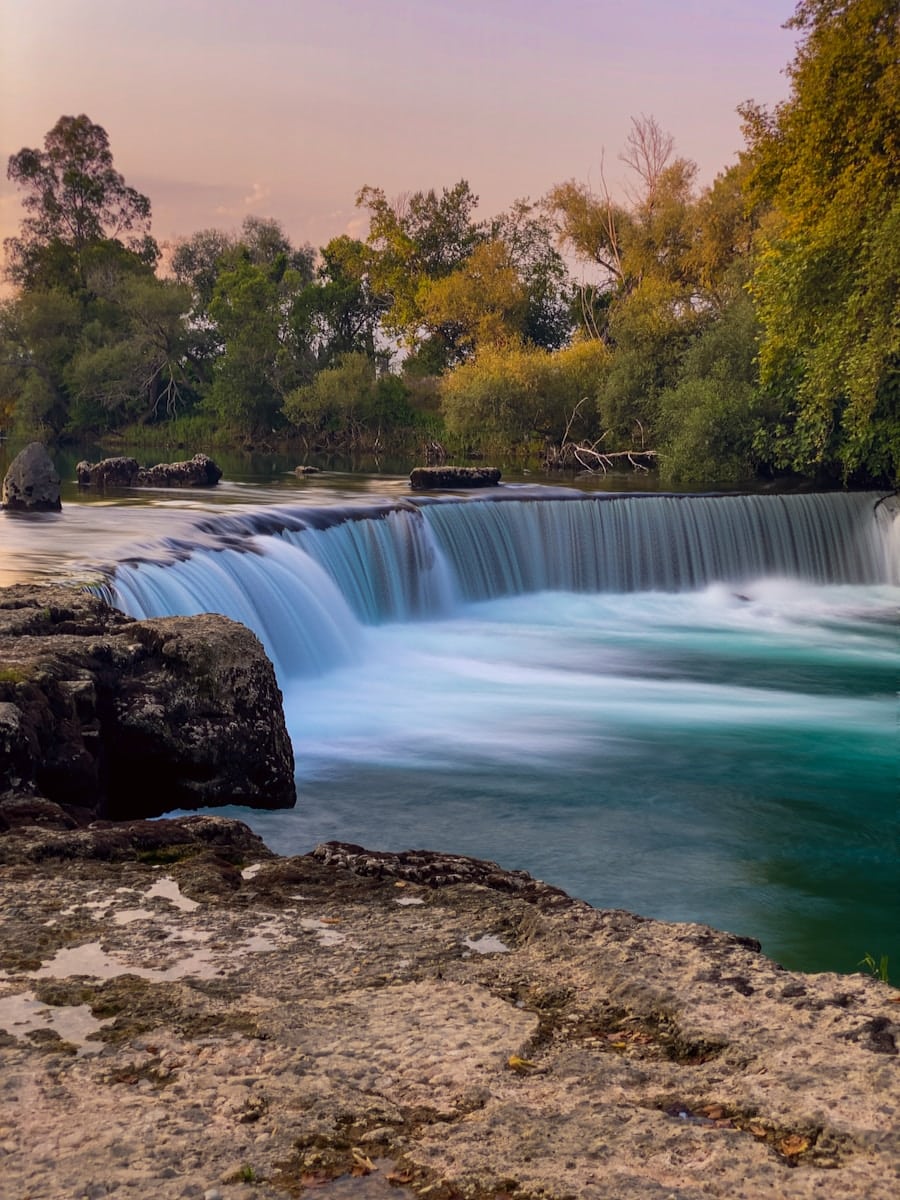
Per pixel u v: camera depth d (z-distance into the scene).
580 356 46.69
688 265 55.69
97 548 16.95
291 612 17.47
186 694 9.90
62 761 8.28
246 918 4.97
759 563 27.31
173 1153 3.08
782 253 28.78
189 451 60.62
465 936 4.78
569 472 38.94
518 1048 3.72
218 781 9.93
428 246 70.88
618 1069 3.58
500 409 46.22
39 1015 3.94
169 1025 3.86
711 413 34.19
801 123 26.97
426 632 21.66
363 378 59.50
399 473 38.75
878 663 19.98
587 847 10.46
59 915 4.97
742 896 9.41
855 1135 3.14
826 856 10.34
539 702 16.38
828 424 31.53
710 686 17.88
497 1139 3.16
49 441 68.75
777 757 13.69
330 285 70.44
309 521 21.34
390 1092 3.43
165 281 74.94
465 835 10.66
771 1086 3.42
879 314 25.45
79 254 81.25
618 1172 3.01
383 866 5.77
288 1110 3.30
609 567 26.09
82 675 9.17
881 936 8.65
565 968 4.39
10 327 70.69
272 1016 3.92
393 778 12.33
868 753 13.91
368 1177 2.99
